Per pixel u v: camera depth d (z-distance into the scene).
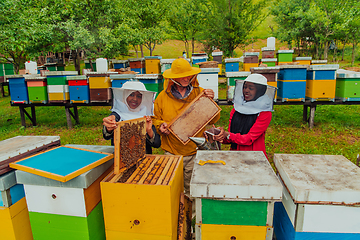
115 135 1.65
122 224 1.65
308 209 1.45
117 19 12.87
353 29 20.30
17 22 8.56
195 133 2.58
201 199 1.56
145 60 9.84
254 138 2.61
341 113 8.38
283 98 6.61
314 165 1.78
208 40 19.00
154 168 1.87
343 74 6.29
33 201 1.71
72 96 7.26
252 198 1.49
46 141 2.09
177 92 2.89
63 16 11.56
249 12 17.75
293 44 29.70
